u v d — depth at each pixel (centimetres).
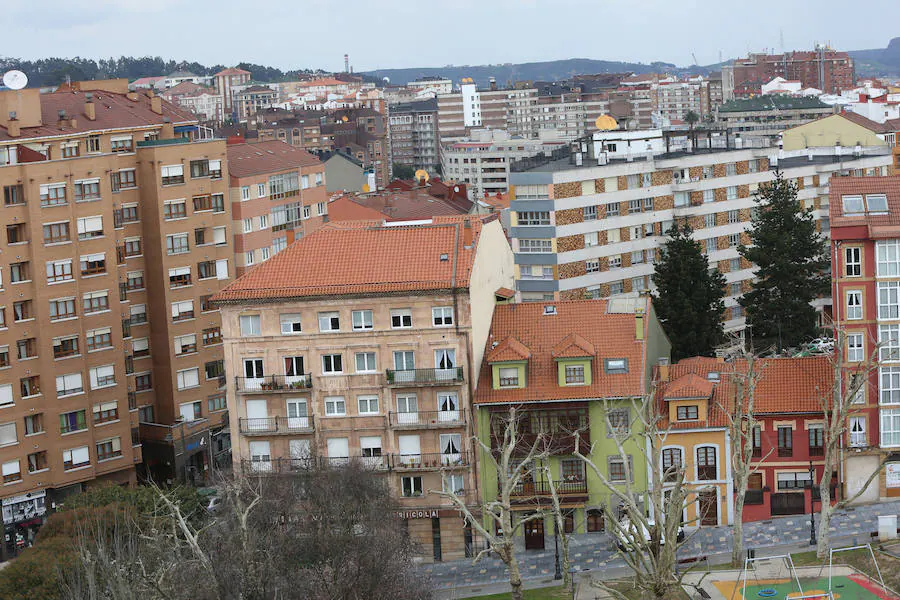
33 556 9862
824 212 19412
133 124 15262
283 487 10669
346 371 11356
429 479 11319
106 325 13862
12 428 13012
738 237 18588
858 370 10481
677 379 11388
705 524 11219
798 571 9519
